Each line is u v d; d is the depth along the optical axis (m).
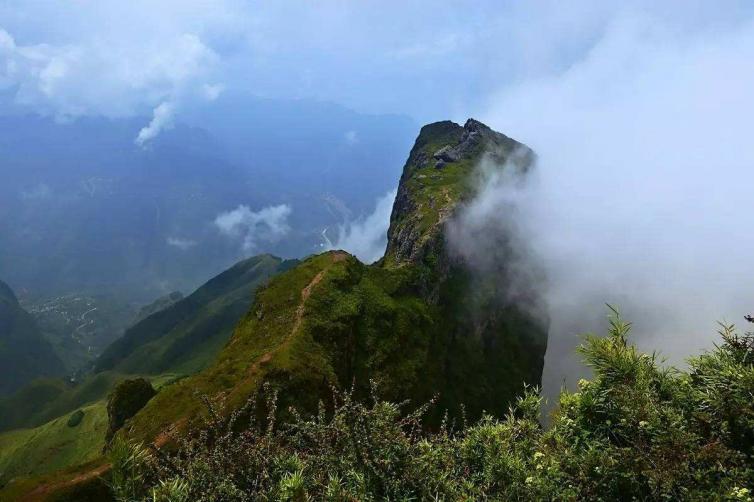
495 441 7.23
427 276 80.88
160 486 6.48
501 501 6.39
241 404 36.34
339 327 55.16
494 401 84.62
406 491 6.73
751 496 5.27
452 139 153.38
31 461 109.50
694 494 5.27
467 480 7.04
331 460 7.31
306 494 6.21
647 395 6.47
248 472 7.25
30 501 27.56
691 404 6.58
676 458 5.56
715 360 6.85
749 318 7.12
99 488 28.58
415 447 7.49
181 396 39.53
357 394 52.62
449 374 77.12
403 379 59.06
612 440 6.70
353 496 6.40
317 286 60.44
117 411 63.91
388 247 109.25
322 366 47.53
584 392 7.33
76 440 111.88
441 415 66.00
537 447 6.99
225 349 53.88
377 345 59.03
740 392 6.05
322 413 8.47
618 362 6.96
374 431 7.30
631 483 5.73
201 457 7.28
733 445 5.82
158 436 33.22
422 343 66.44
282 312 56.25
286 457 7.50
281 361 44.28
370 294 64.94
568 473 6.14
